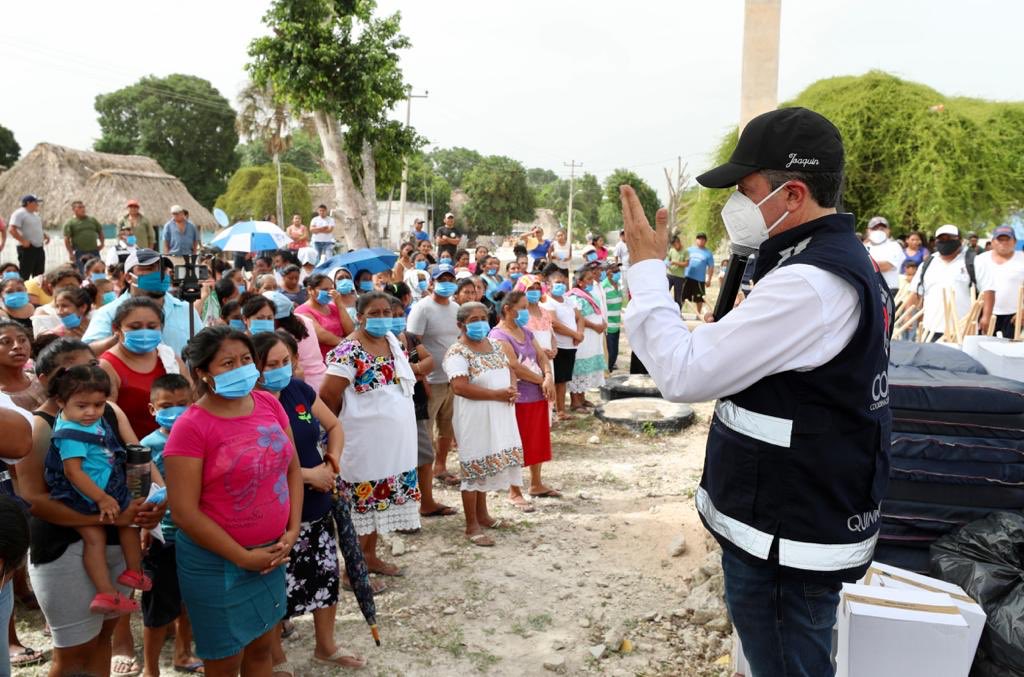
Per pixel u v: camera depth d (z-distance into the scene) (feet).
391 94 62.69
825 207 6.54
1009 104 56.65
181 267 19.77
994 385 12.10
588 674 13.33
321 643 13.69
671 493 22.61
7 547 7.60
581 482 23.91
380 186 71.46
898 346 15.69
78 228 47.01
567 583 16.84
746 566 6.61
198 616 10.20
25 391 13.84
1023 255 27.40
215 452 9.80
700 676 13.16
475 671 13.52
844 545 6.35
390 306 16.26
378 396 16.19
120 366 13.73
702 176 6.77
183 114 223.92
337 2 60.59
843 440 6.20
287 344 14.53
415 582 16.98
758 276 6.75
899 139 53.88
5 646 9.10
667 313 6.57
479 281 34.14
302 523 13.28
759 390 6.33
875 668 9.96
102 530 11.17
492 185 232.73
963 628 9.72
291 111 64.59
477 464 19.11
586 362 32.96
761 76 17.22
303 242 62.34
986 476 12.01
